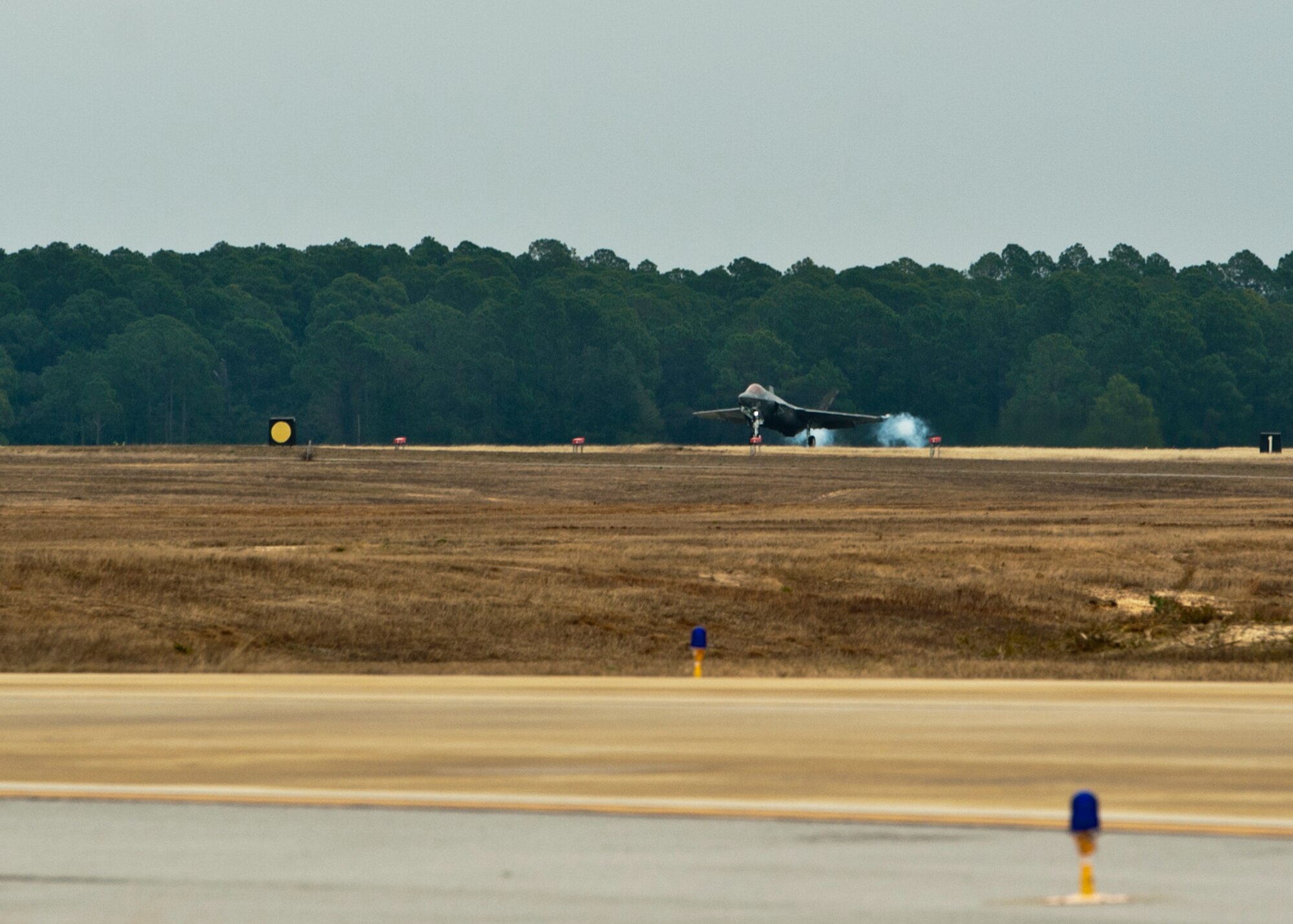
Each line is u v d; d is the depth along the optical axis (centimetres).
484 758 5897
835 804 5028
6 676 9650
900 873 4159
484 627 13112
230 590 13762
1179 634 13312
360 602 13612
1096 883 4059
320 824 4753
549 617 13438
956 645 13325
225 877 4166
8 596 13062
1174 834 4578
